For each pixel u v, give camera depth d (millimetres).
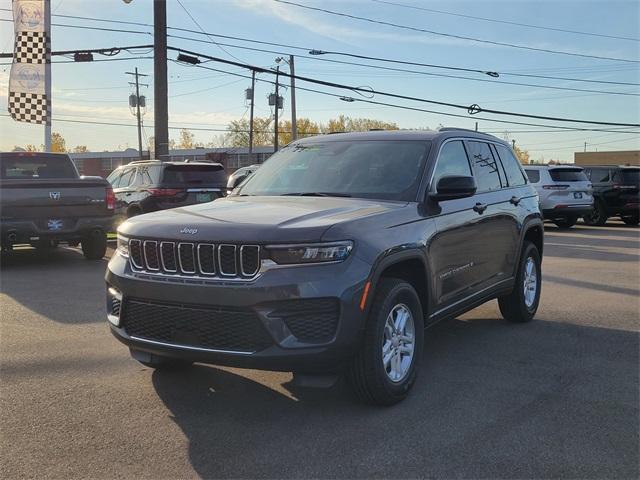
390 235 4273
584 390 4742
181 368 5129
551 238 16766
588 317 7238
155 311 4066
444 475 3395
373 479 3352
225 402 4453
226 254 3857
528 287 7035
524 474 3412
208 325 3877
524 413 4270
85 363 5312
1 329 6434
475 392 4680
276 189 5332
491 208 5941
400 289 4320
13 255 12258
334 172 5281
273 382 4867
